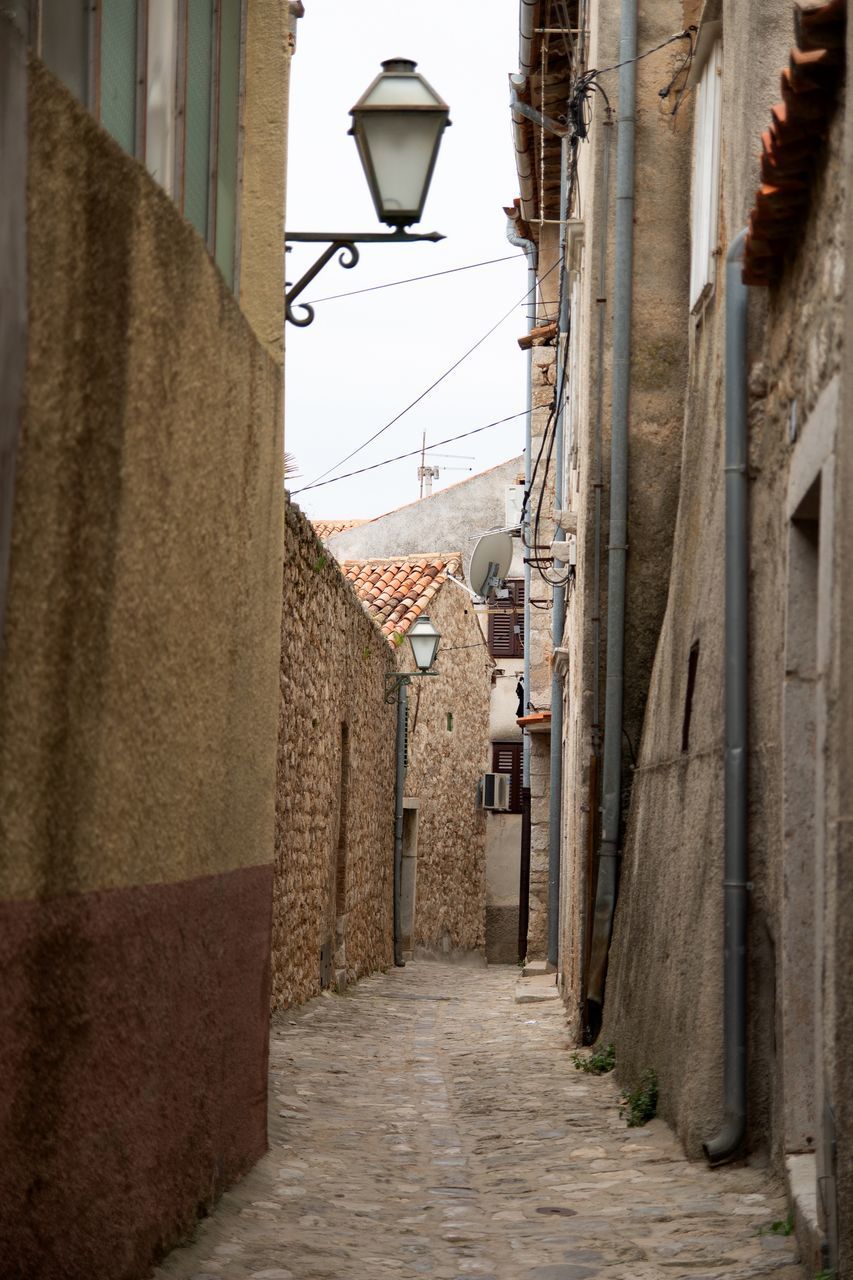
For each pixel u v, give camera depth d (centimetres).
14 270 311
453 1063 988
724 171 736
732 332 638
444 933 2573
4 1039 324
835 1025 392
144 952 425
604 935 973
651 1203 549
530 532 1927
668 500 1009
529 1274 456
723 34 745
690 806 701
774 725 570
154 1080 438
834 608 423
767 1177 566
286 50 632
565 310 1520
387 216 642
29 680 328
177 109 533
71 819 360
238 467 537
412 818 2334
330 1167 627
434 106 639
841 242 434
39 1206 348
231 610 534
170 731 450
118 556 389
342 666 1506
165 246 425
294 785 1214
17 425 315
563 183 1512
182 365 449
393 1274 457
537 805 1917
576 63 1291
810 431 491
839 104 440
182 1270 440
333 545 3569
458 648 2669
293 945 1244
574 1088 840
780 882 540
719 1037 611
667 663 834
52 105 332
